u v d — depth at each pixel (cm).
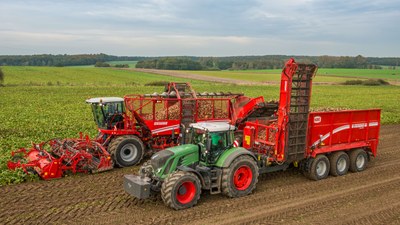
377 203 1145
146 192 1054
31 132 2172
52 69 10938
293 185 1309
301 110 1295
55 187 1252
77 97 4556
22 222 975
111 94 5059
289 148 1288
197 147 1162
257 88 6975
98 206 1091
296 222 1000
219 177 1159
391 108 3994
